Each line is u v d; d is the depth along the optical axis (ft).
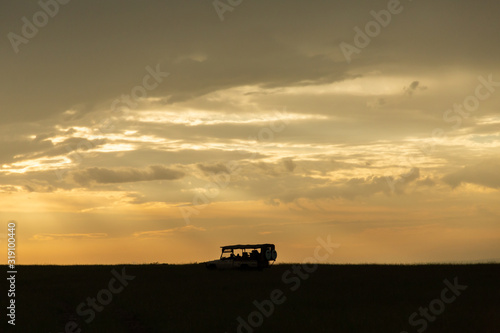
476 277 135.95
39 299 103.60
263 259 169.27
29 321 81.66
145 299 101.71
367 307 92.07
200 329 74.08
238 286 123.75
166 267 183.21
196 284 128.36
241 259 172.24
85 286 123.65
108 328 76.79
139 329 77.61
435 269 159.74
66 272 162.30
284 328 74.08
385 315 83.15
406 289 114.73
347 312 86.12
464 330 73.10
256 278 143.13
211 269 176.35
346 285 122.72
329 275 146.82
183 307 92.27
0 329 76.38
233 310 88.38
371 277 140.05
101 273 157.99
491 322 77.87
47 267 185.37
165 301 99.04
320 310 88.84
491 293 107.86
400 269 163.43
